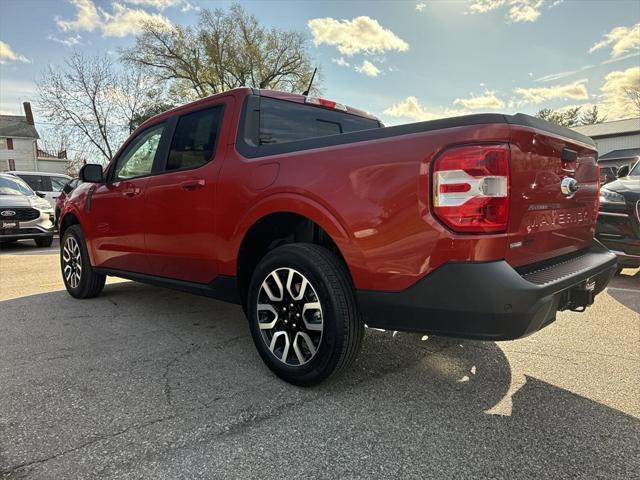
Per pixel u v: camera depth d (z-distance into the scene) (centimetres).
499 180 189
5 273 641
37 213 938
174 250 337
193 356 303
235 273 291
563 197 243
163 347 321
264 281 266
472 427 212
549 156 224
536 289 189
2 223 880
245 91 310
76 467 181
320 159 240
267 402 237
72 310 423
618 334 347
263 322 270
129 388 253
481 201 188
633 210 500
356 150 226
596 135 3644
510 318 188
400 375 271
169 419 218
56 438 202
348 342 232
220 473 178
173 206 332
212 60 3322
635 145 3488
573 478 175
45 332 354
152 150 374
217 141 309
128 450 192
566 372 277
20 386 255
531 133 205
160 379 265
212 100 328
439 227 195
